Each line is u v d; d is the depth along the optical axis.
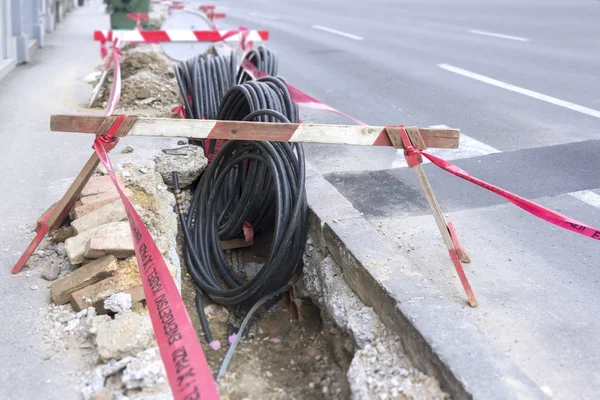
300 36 15.25
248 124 3.52
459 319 3.04
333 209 4.43
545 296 3.71
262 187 4.58
